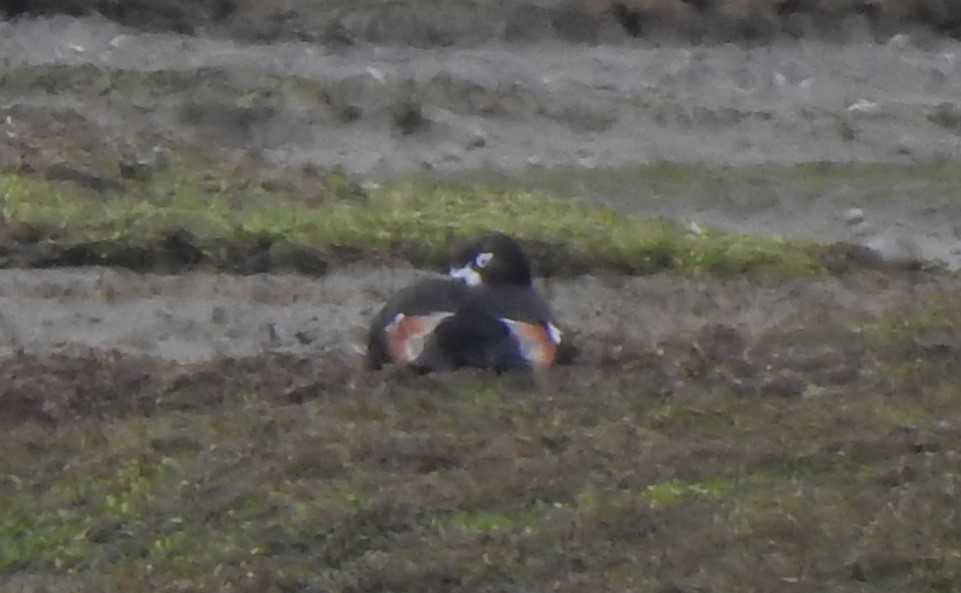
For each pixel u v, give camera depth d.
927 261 27.20
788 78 40.47
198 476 15.49
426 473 15.77
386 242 25.19
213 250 24.70
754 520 14.96
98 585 13.81
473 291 16.98
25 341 20.45
